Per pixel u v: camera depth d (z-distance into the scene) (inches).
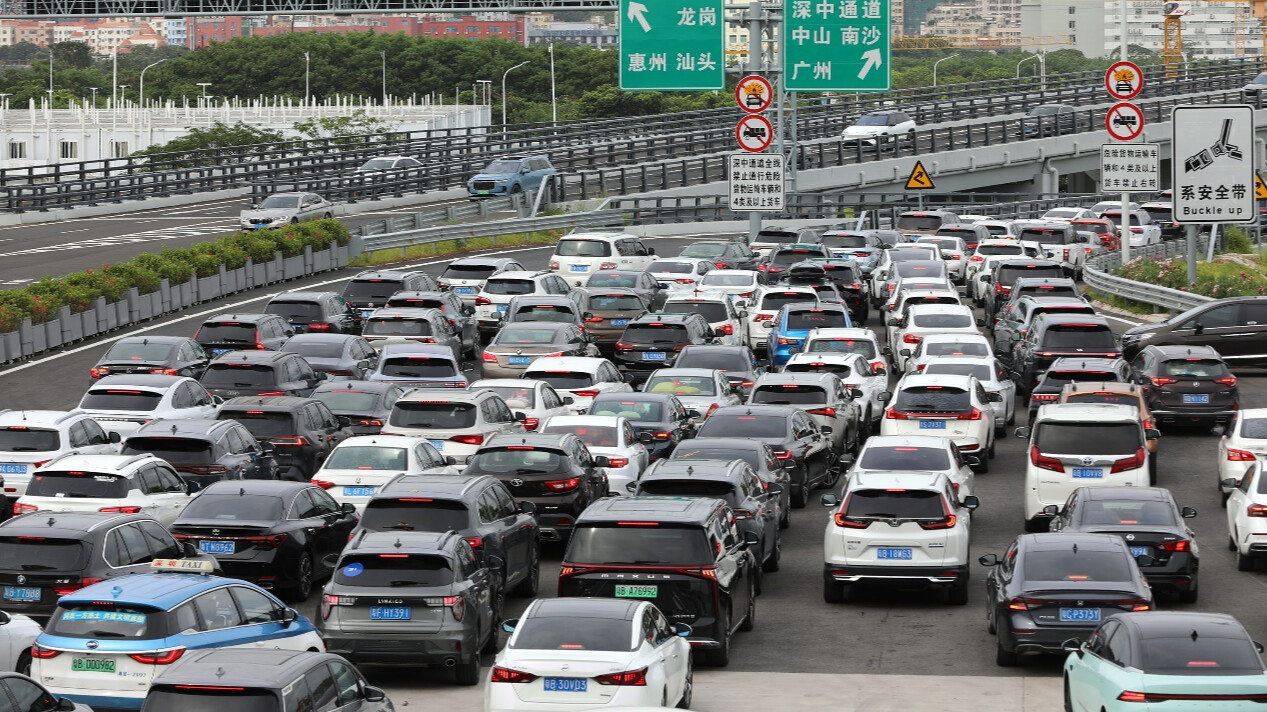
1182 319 2780.5
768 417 1925.4
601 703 970.1
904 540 1461.6
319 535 1526.8
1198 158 3132.4
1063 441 1744.6
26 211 5162.4
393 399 2122.3
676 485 1475.1
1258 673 943.0
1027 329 2664.9
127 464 1562.5
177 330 3248.0
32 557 1283.2
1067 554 1259.2
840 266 3437.5
